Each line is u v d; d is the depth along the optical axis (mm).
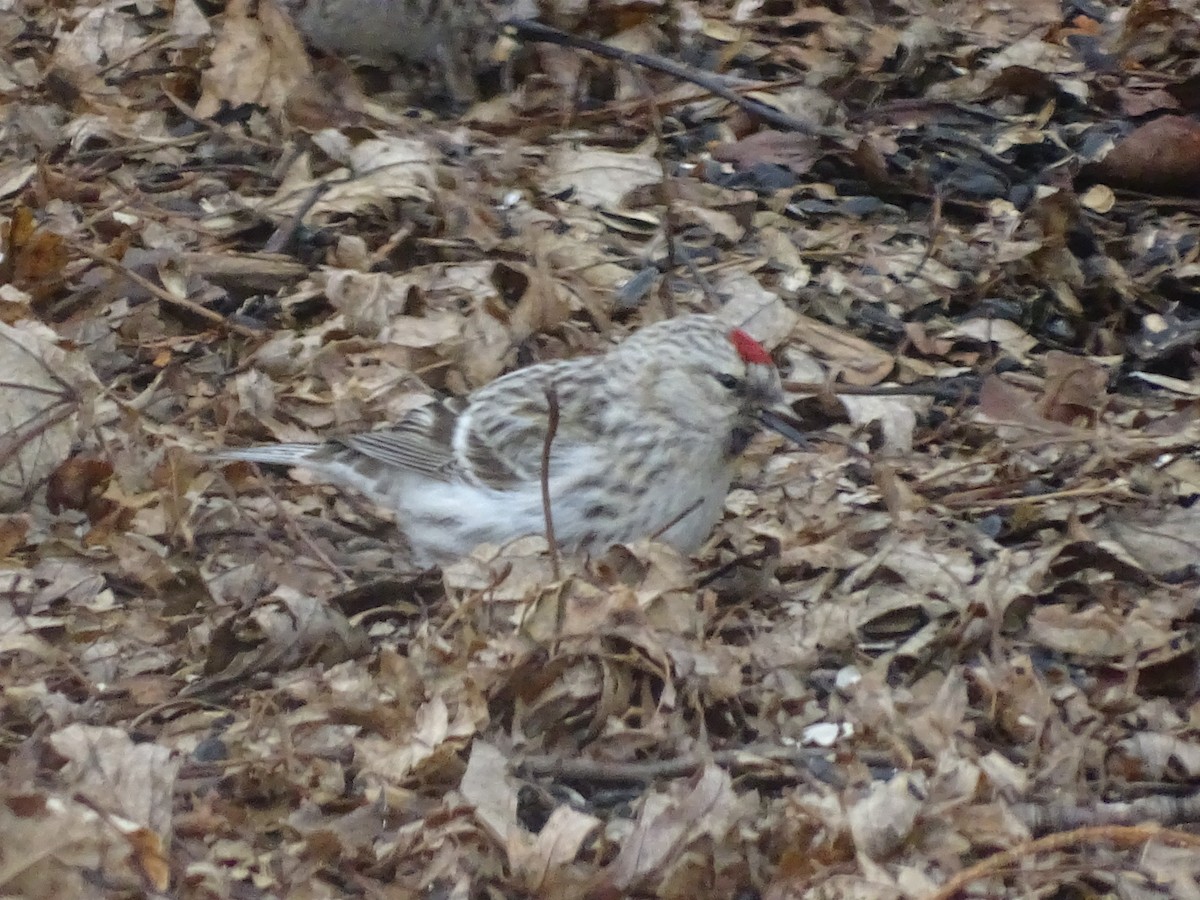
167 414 9508
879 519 8781
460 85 12930
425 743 6746
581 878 6242
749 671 7422
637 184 11789
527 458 8000
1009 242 11438
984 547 8578
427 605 8016
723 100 13008
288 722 6973
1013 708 7203
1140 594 8305
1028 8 14836
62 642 7637
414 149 11719
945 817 6438
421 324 10234
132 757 6410
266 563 8148
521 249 11070
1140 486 9141
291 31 12359
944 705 7070
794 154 12352
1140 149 12148
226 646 7477
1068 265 11195
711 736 7113
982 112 13016
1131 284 11203
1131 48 14055
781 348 10422
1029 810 6484
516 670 7004
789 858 6195
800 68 13578
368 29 12703
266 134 12188
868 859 6230
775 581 8312
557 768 6727
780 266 11258
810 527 8617
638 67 13234
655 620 7332
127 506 8383
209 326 10281
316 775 6699
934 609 8023
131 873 5969
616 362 8148
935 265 11328
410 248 11031
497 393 8266
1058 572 8469
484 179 11758
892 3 14578
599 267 11000
